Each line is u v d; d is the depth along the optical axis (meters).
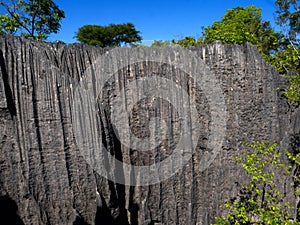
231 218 4.86
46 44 4.07
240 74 5.10
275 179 5.46
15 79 3.74
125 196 4.82
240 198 5.30
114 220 4.56
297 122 5.71
